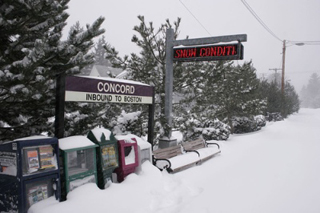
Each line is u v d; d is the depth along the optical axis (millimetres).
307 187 5859
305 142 12672
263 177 6586
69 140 4375
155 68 9164
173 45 8445
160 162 6590
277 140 13336
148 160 6129
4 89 4172
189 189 5574
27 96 3775
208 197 5109
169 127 8297
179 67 9070
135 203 4438
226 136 12789
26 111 4887
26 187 3541
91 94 4996
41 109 4980
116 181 5227
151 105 6953
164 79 9141
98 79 5137
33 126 5152
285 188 5758
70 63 4477
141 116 8438
